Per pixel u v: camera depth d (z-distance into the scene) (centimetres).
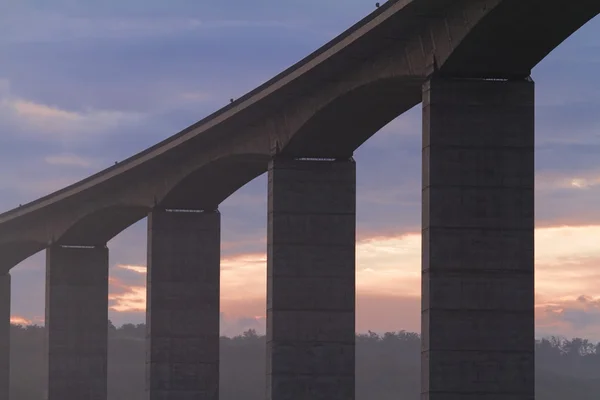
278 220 13412
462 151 10294
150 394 16325
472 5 9644
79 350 19512
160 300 16412
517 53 10056
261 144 13812
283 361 13300
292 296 13362
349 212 13512
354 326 13412
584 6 9194
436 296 10225
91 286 19638
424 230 10369
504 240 10281
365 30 10725
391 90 11544
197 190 16062
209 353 16475
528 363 10231
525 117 10331
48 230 19588
